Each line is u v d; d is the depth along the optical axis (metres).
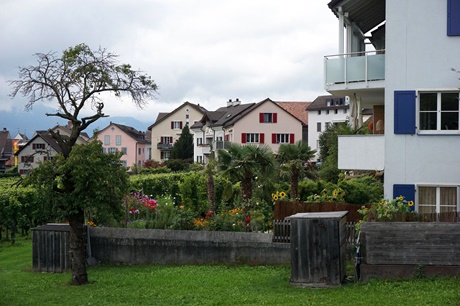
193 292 15.11
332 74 23.48
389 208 17.06
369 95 25.14
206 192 32.72
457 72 20.58
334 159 33.66
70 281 17.83
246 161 24.42
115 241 20.91
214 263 19.78
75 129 17.52
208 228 21.62
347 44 26.14
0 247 28.59
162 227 22.64
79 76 17.59
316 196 23.33
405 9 21.06
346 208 20.55
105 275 18.78
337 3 23.61
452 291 12.95
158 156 126.19
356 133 24.45
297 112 117.81
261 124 92.06
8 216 30.52
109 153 17.59
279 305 12.70
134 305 13.97
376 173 28.19
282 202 20.75
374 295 13.10
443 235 14.61
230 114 99.88
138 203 25.06
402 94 21.09
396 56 21.17
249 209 23.33
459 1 20.67
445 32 20.81
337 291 14.02
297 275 15.05
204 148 100.94
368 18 27.42
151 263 20.52
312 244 14.92
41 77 17.61
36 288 16.98
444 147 20.91
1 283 18.14
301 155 29.98
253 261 19.34
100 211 17.33
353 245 16.95
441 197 21.00
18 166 99.56
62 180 17.06
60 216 17.12
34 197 30.84
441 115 21.00
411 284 13.93
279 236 19.36
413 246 14.72
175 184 42.53
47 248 20.53
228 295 14.39
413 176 21.09
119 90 18.03
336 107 105.81
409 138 21.14
